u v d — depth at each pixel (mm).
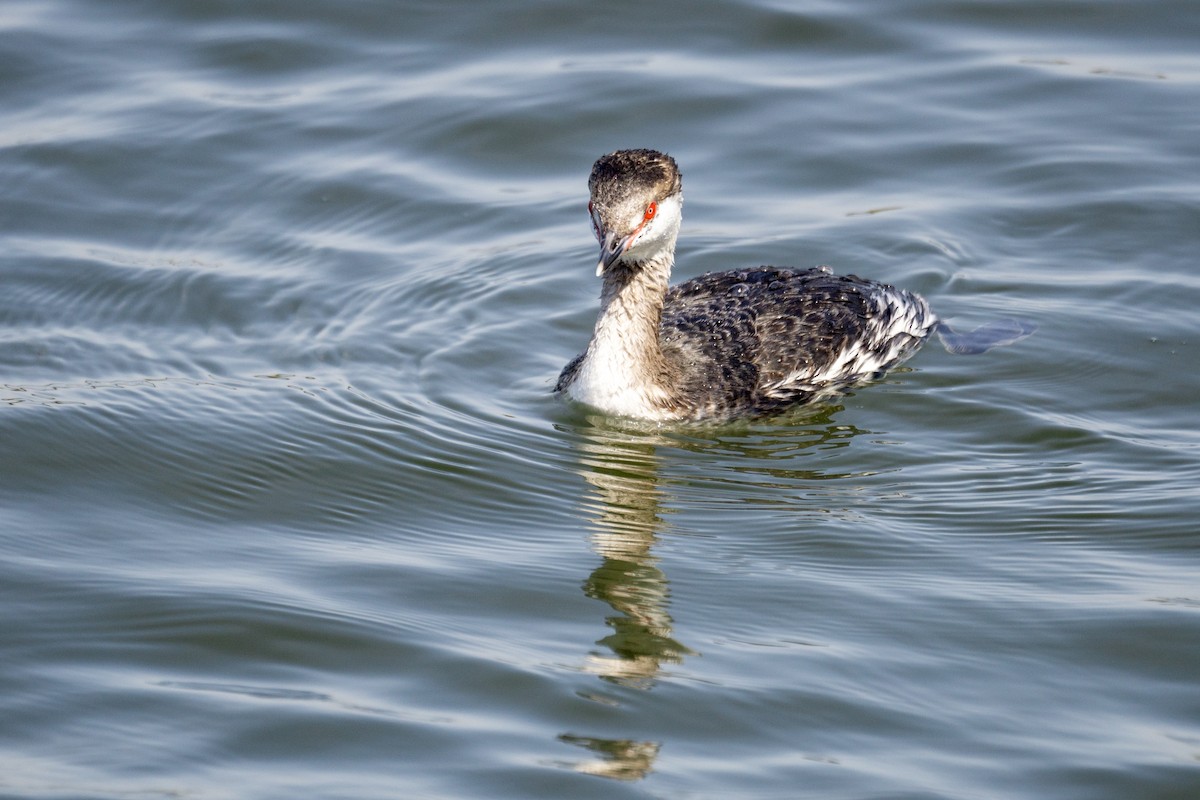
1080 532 13109
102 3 23234
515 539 13203
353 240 18781
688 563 12695
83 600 11906
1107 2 23031
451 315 17438
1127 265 18000
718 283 17047
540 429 15234
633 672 11062
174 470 14156
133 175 19719
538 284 18047
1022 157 20000
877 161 20078
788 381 15930
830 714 10562
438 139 20484
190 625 11586
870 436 15188
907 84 21531
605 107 20984
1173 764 10016
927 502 13742
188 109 20938
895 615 11820
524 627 11727
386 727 10406
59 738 10211
